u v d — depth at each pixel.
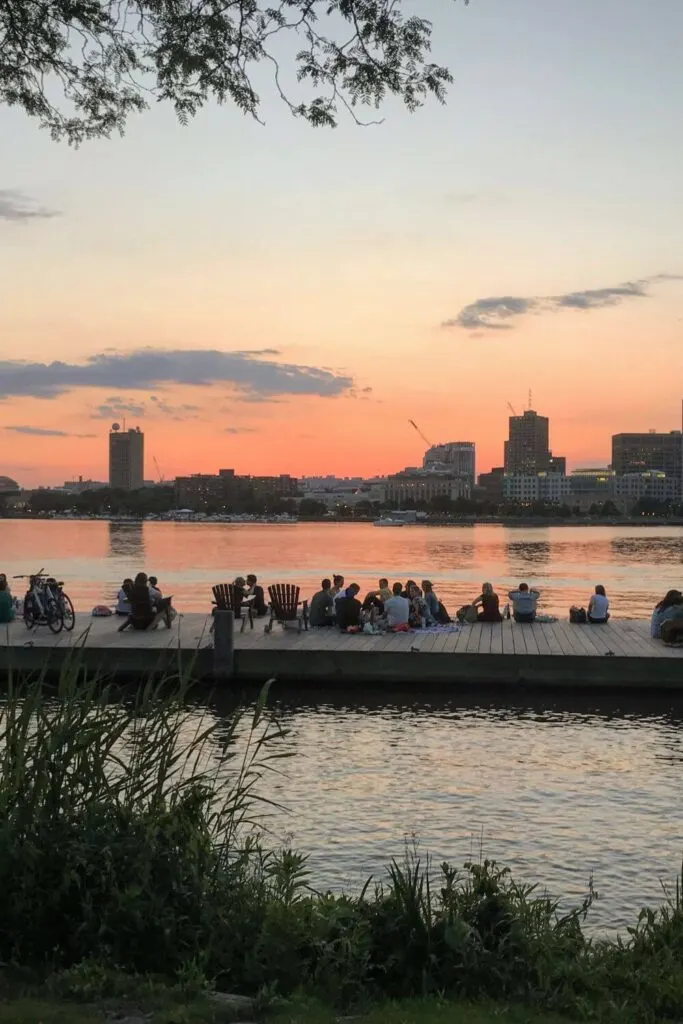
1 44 8.43
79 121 8.87
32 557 85.19
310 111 8.77
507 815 12.58
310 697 20.27
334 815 12.46
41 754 6.26
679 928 6.51
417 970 5.81
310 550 103.06
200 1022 4.90
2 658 21.20
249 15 8.27
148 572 64.25
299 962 5.72
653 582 58.44
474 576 62.75
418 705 19.55
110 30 8.40
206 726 17.34
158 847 6.07
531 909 6.47
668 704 19.66
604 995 5.70
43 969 5.41
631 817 12.53
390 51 8.34
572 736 17.02
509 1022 5.20
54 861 5.87
